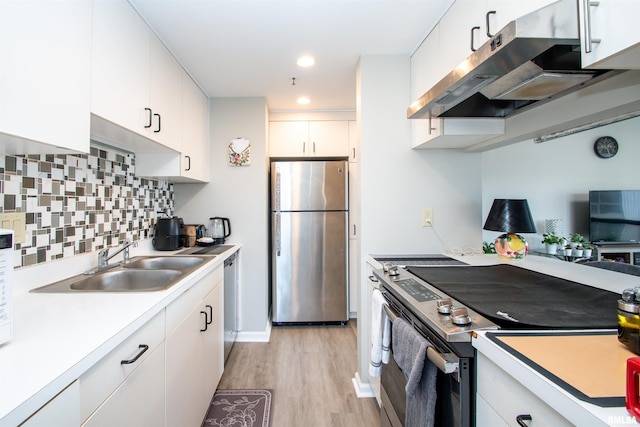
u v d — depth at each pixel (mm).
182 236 2416
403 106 1972
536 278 1290
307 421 1657
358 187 2039
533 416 586
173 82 1855
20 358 647
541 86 1135
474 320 831
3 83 749
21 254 1128
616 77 1029
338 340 2672
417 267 1529
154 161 1957
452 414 802
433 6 1477
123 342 833
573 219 2621
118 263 1649
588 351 649
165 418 1108
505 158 2598
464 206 1990
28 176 1160
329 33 1710
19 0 790
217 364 1886
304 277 2926
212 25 1594
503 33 837
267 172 2807
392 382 1270
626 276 1319
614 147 2643
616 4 655
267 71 2166
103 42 1148
